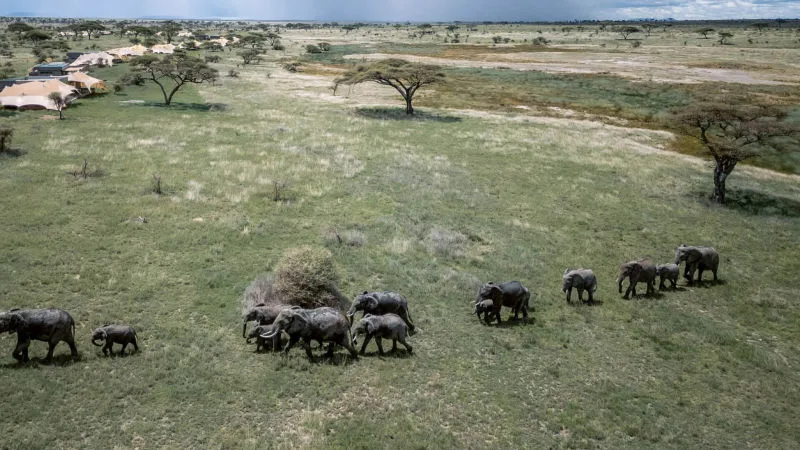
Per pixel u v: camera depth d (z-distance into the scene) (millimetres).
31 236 22391
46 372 13852
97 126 47656
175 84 81000
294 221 26875
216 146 42906
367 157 42469
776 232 32000
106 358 14727
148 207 27172
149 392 13477
